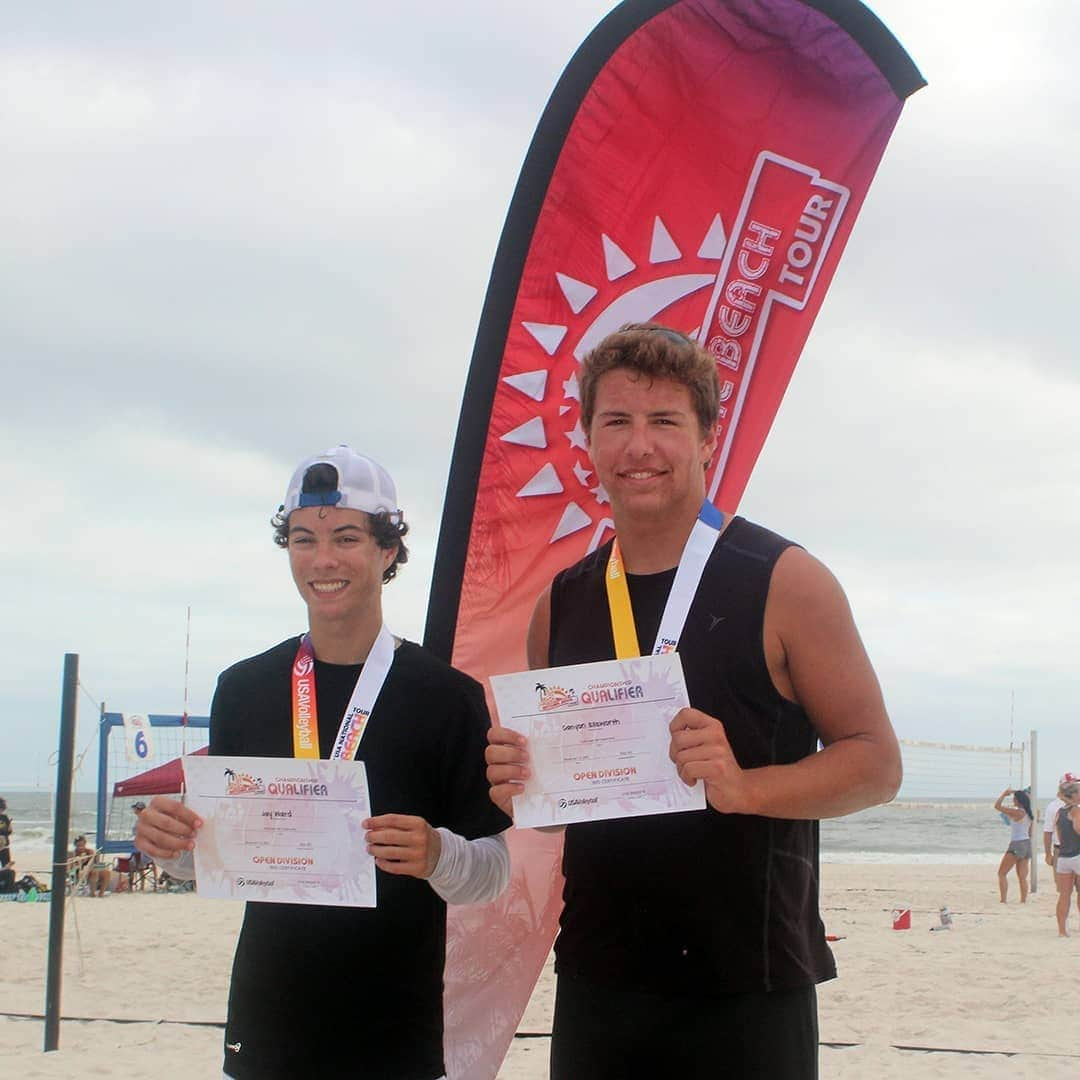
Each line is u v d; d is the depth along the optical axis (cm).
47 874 2300
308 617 276
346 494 266
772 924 226
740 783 218
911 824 5469
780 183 390
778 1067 223
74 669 633
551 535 380
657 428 241
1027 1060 602
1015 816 1573
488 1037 369
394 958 251
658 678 230
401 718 262
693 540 245
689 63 383
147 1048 620
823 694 231
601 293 384
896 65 381
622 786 230
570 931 241
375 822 242
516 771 234
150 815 253
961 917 1365
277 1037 246
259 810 251
